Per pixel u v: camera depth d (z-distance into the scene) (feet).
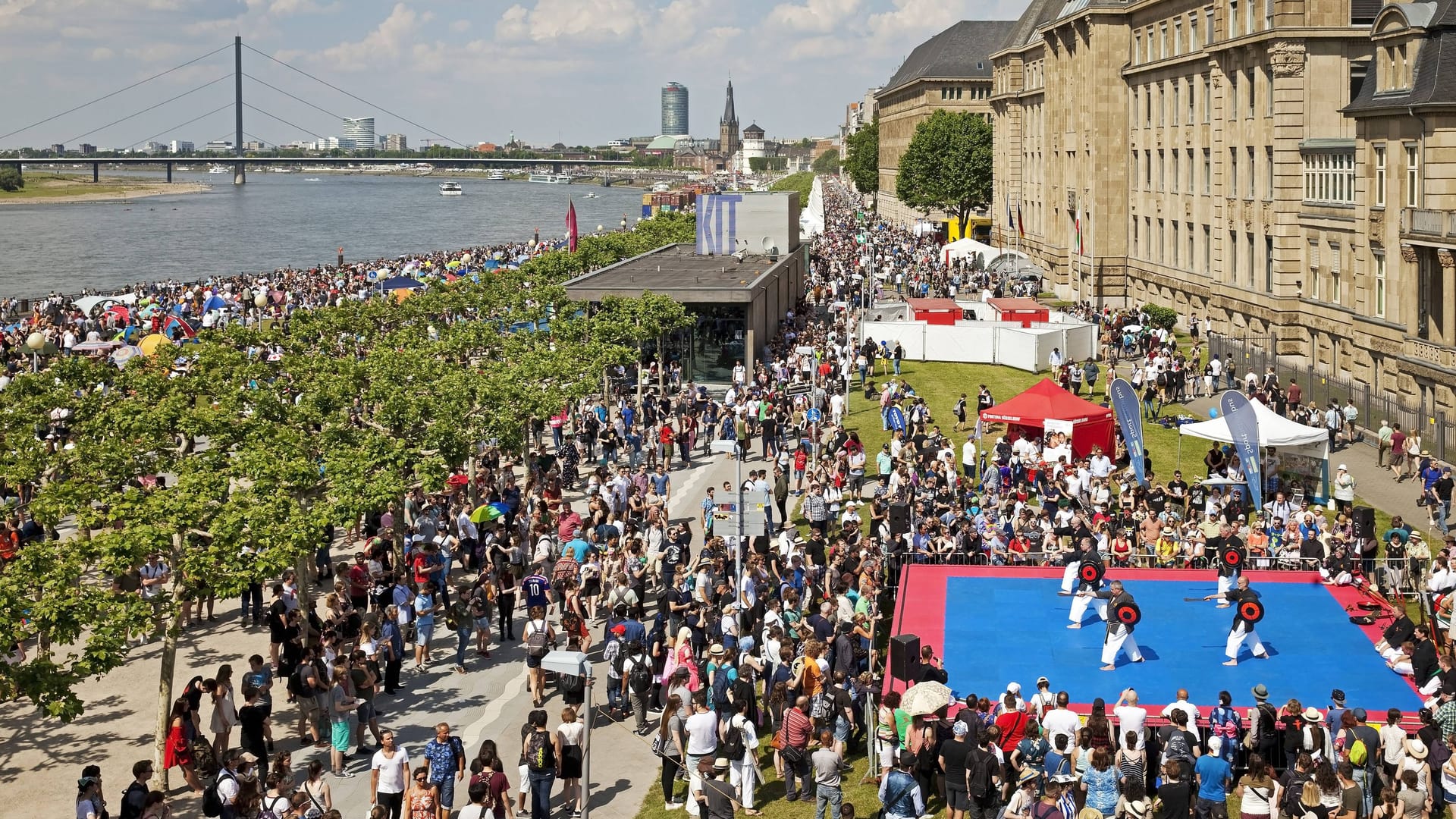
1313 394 220.02
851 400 244.42
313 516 114.62
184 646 125.70
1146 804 78.69
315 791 83.05
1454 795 81.25
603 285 270.67
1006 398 240.73
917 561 138.41
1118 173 360.69
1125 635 107.76
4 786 97.19
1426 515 159.94
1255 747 89.45
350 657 104.94
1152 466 187.01
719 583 118.21
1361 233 228.63
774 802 92.63
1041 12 474.08
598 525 143.33
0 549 130.93
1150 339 265.54
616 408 228.43
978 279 400.47
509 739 104.83
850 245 527.81
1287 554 134.82
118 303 329.31
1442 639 110.01
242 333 236.22
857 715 101.60
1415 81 209.15
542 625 111.24
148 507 106.42
